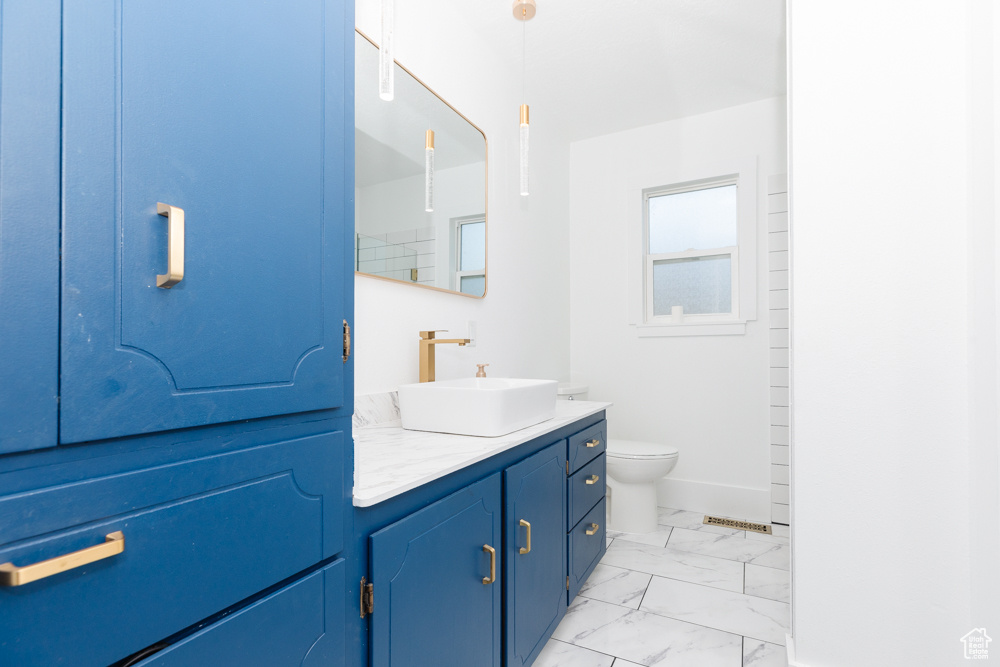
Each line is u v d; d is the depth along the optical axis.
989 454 0.97
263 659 0.66
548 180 2.89
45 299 0.47
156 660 0.54
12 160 0.45
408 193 1.72
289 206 0.72
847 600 1.17
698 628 1.70
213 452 0.62
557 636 1.66
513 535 1.29
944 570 1.09
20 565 0.45
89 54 0.50
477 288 2.16
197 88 0.60
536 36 2.18
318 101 0.77
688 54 2.31
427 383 1.66
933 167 1.11
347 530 0.81
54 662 0.46
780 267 2.66
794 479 1.23
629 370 3.04
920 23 1.12
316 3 0.78
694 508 2.85
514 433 1.39
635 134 3.05
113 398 0.51
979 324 1.02
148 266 0.54
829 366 1.19
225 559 0.62
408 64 1.74
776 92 2.65
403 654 0.90
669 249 3.04
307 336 0.74
